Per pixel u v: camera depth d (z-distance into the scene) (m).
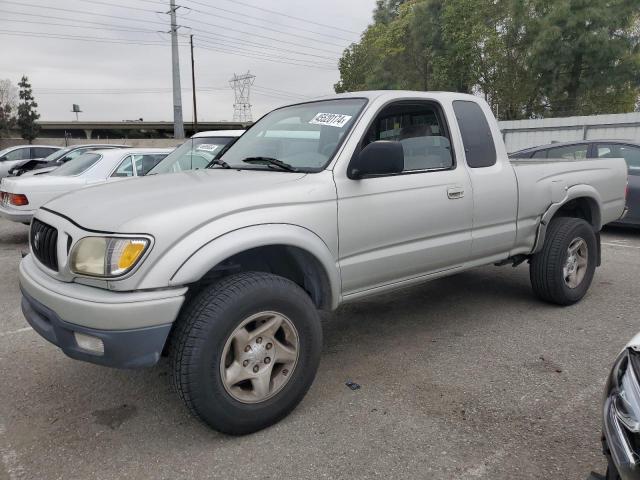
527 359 3.87
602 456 2.71
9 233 9.90
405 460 2.71
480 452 2.76
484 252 4.24
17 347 4.25
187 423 3.10
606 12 23.67
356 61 35.28
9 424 3.11
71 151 13.02
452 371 3.70
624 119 16.08
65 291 2.68
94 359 2.64
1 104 55.25
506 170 4.34
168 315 2.60
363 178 3.41
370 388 3.47
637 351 2.02
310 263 3.25
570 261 4.90
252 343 2.86
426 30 29.06
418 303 5.20
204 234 2.70
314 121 3.78
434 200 3.76
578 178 4.96
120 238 2.57
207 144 7.50
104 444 2.89
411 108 3.86
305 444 2.85
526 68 25.91
